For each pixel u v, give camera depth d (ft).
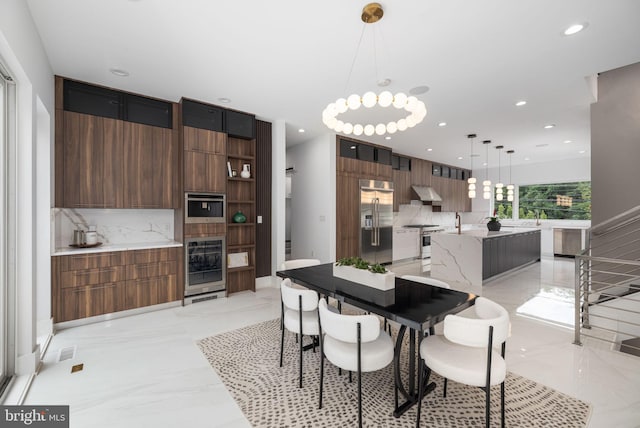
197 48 8.79
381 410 6.24
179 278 12.64
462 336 5.11
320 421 5.92
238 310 12.24
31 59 7.41
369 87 11.49
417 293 6.96
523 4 6.81
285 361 8.23
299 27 7.76
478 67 9.85
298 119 15.53
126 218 12.85
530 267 21.47
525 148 22.03
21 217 7.41
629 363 8.14
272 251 16.12
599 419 5.94
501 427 5.54
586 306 10.48
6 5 5.70
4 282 7.08
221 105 13.55
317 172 18.78
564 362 8.18
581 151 23.00
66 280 10.27
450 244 17.21
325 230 18.16
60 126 10.45
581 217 26.25
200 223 13.07
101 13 7.23
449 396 6.72
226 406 6.36
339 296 6.88
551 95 12.19
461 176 31.48
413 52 8.95
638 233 11.77
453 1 6.73
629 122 11.99
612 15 7.14
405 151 23.22
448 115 14.64
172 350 8.82
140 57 9.31
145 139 12.27
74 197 10.72
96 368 7.82
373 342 6.32
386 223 21.30
